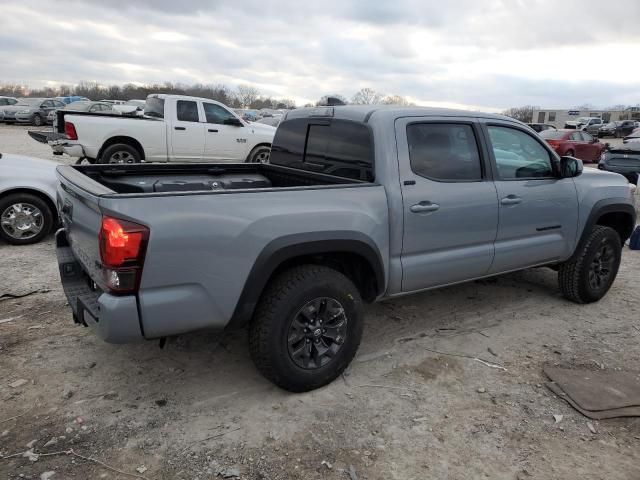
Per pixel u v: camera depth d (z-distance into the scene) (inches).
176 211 106.2
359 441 112.4
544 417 123.3
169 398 125.5
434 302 192.9
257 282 115.9
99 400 123.3
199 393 128.1
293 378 124.8
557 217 178.2
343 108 151.5
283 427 116.0
